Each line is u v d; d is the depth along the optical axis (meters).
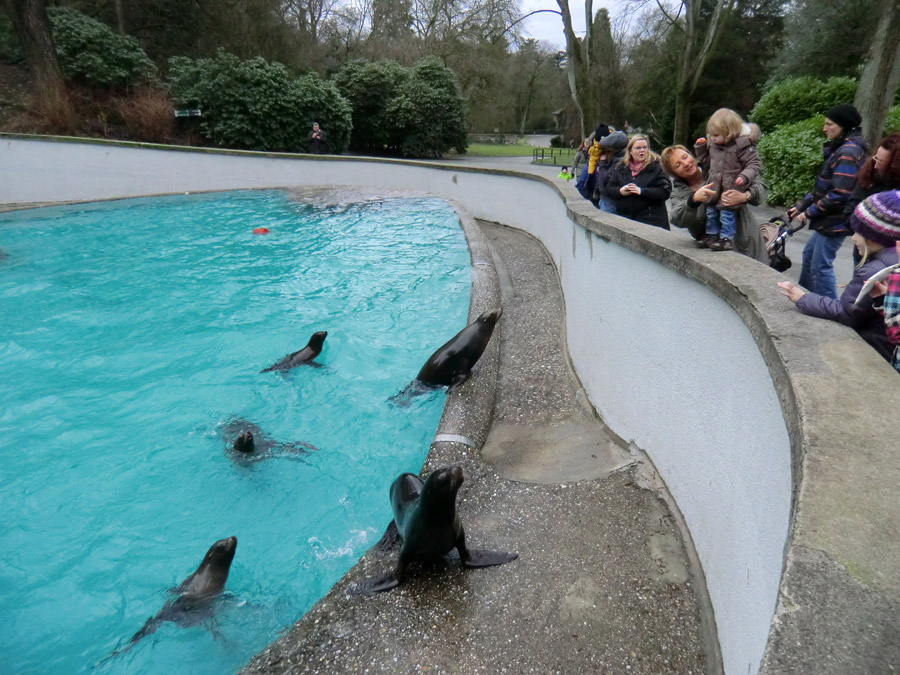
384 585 2.80
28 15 18.88
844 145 4.44
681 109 22.22
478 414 4.58
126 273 9.70
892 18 10.27
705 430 2.79
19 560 3.76
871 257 2.53
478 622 2.58
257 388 5.96
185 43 26.83
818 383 1.76
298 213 13.54
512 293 7.58
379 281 9.13
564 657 2.39
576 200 6.63
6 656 3.07
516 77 48.94
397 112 28.97
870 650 1.02
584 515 3.26
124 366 6.50
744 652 1.96
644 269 3.69
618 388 4.17
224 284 9.19
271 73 22.30
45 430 5.25
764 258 4.13
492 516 3.34
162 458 4.81
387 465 4.60
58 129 19.38
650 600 2.64
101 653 3.06
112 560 3.75
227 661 2.90
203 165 16.62
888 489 1.34
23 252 10.76
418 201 14.16
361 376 6.13
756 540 2.03
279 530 3.92
